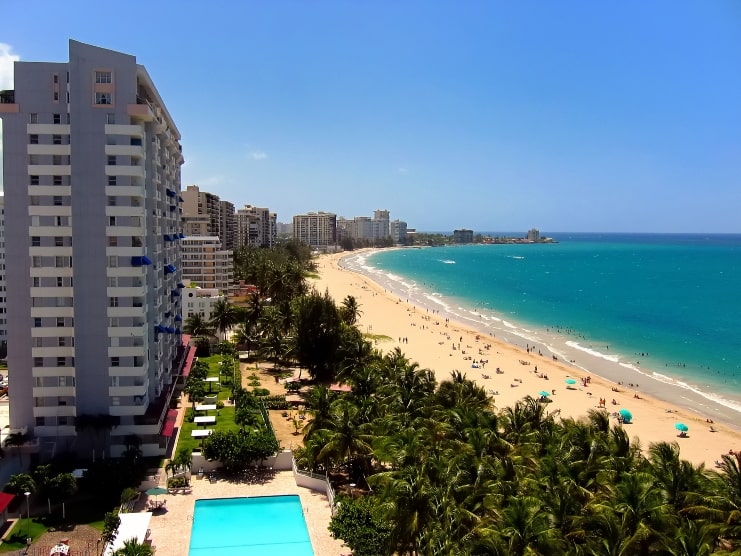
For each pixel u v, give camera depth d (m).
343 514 54.59
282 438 83.62
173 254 102.69
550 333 187.12
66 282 71.94
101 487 61.81
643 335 182.00
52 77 70.69
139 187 71.75
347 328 127.19
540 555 41.03
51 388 72.06
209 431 82.88
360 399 76.81
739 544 45.06
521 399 113.75
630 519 45.62
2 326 122.06
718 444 91.75
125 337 72.31
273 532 58.28
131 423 73.56
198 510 62.06
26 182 70.75
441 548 43.22
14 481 58.38
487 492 50.19
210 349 136.38
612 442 62.09
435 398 78.25
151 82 78.88
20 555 51.75
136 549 48.28
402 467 55.84
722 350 161.12
